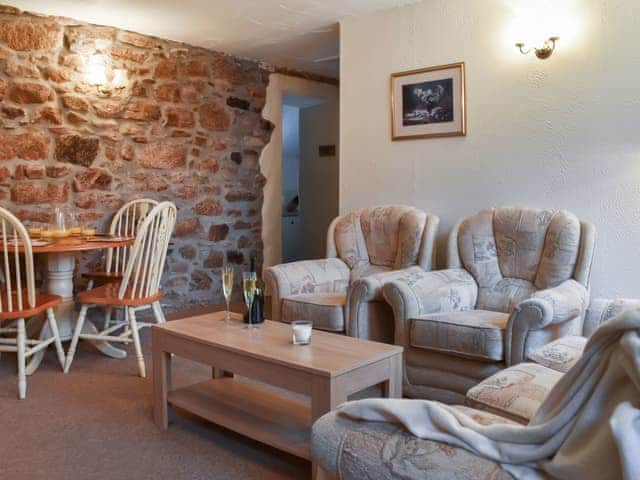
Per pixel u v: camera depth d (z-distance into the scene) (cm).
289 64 545
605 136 296
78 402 270
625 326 100
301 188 667
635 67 285
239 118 517
